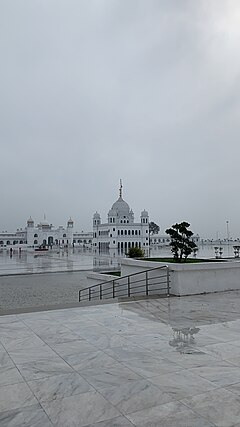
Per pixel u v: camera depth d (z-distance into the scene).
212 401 3.38
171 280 9.59
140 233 89.50
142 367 4.27
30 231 110.44
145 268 10.98
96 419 3.09
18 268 35.97
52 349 5.02
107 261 45.00
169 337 5.52
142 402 3.38
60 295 18.75
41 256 61.53
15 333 5.86
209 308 7.68
